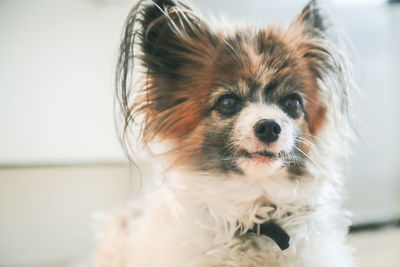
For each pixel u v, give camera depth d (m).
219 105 0.34
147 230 0.38
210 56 0.35
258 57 0.34
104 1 0.67
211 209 0.34
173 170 0.35
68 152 0.66
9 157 0.63
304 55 0.37
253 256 0.33
